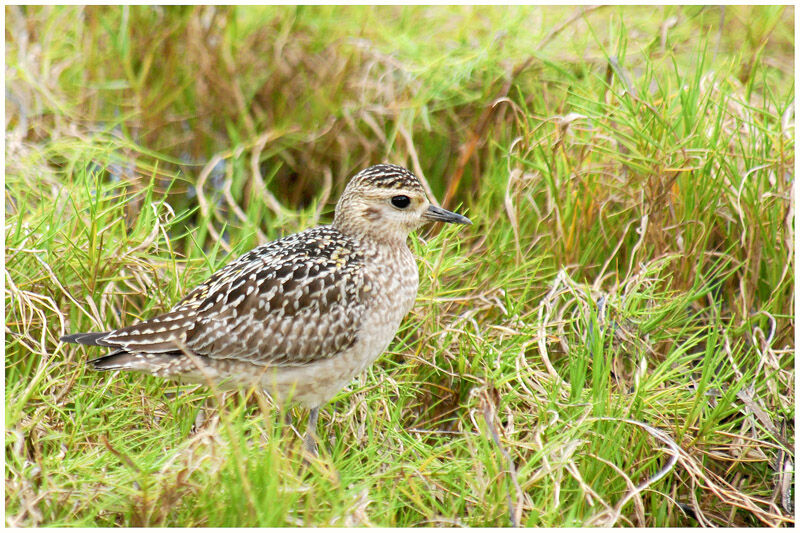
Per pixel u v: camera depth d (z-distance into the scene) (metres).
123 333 9.25
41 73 15.03
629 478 8.77
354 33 15.69
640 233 11.80
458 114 14.73
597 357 9.71
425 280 11.43
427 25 16.41
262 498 8.05
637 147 12.16
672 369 10.42
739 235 11.95
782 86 15.28
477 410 9.53
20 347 10.52
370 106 14.67
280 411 9.38
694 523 9.45
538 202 13.07
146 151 13.93
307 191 14.98
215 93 15.15
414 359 10.67
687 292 11.57
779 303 11.52
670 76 14.13
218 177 14.69
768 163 11.91
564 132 12.45
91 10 15.57
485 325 11.44
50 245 11.04
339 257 9.65
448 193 13.66
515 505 8.39
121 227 12.05
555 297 11.26
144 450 9.15
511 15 15.98
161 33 15.27
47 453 9.38
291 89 15.35
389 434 9.75
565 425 9.30
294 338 9.29
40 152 13.32
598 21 16.02
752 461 9.77
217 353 9.27
